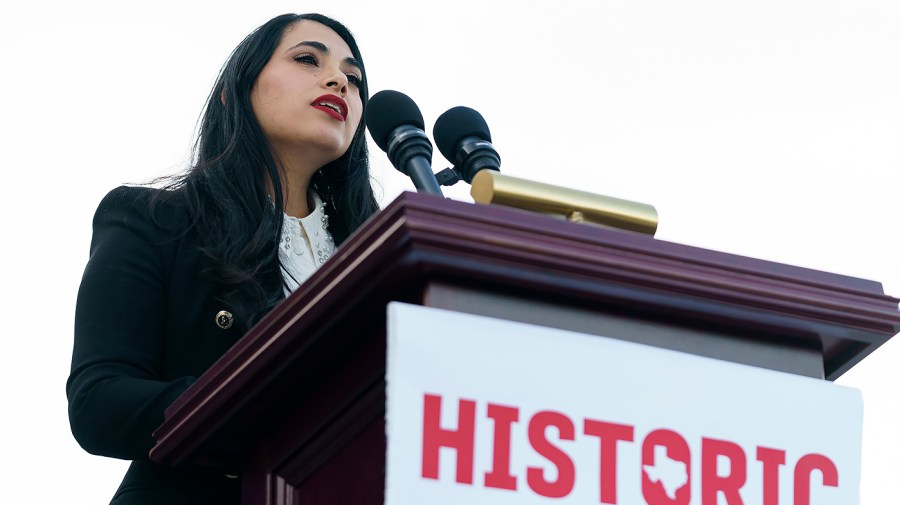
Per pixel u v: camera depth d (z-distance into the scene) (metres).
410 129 3.01
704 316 2.31
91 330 3.02
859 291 2.40
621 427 2.11
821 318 2.36
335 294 2.18
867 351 2.46
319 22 3.78
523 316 2.17
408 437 1.97
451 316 2.05
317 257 3.52
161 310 3.11
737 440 2.19
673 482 2.12
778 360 2.38
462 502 1.98
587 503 2.05
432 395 2.00
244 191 3.40
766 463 2.20
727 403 2.20
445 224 2.09
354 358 2.29
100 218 3.27
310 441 2.37
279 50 3.65
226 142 3.56
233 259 3.18
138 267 3.12
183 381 2.80
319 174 3.82
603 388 2.11
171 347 3.10
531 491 2.03
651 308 2.27
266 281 3.26
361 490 2.24
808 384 2.28
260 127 3.56
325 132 3.54
